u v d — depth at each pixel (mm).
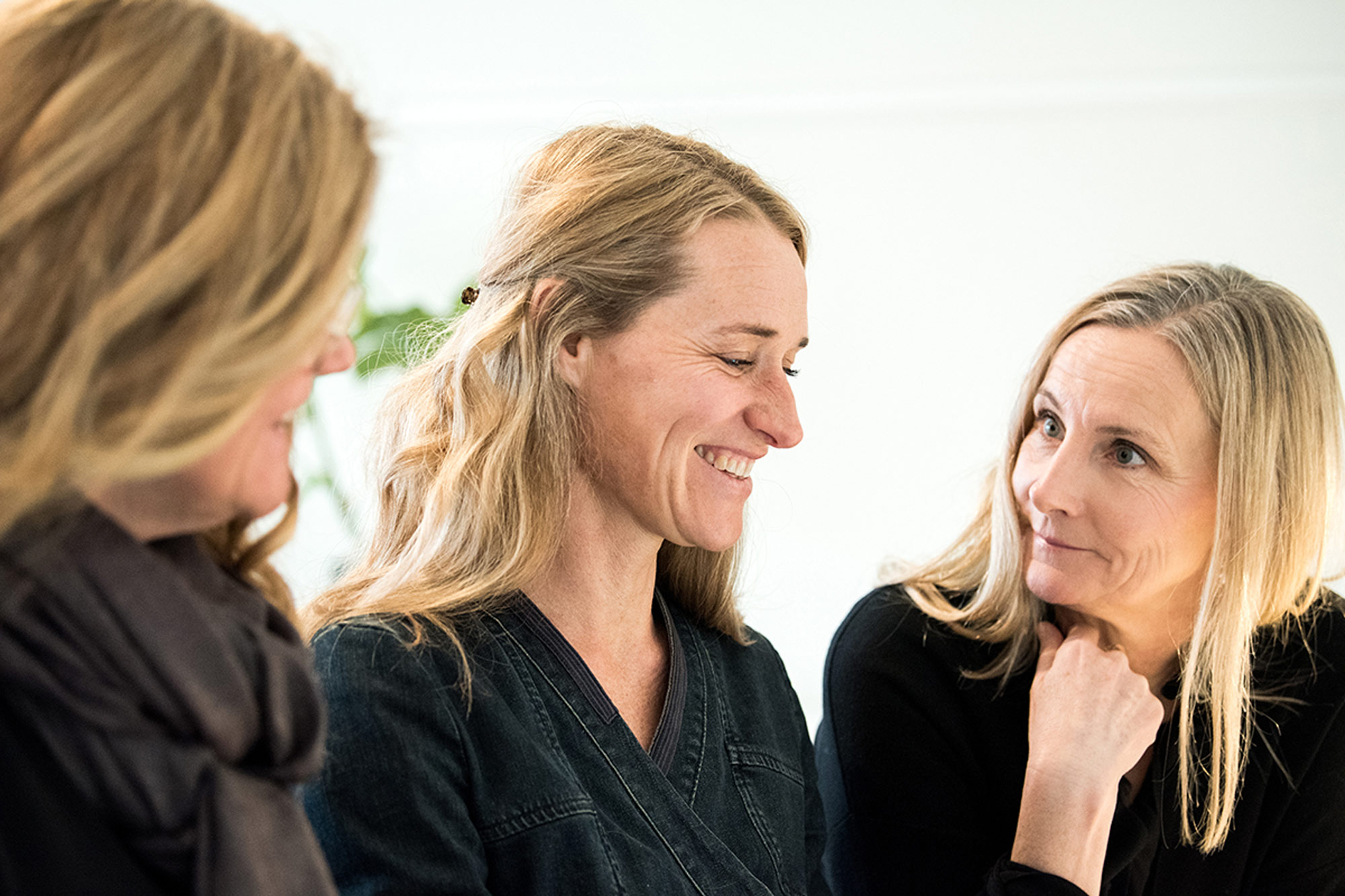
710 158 983
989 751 1258
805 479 2996
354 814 806
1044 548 1172
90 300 473
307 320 537
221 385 505
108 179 487
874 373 2971
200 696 520
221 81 521
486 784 861
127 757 500
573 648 938
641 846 897
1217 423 1121
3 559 487
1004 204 2906
